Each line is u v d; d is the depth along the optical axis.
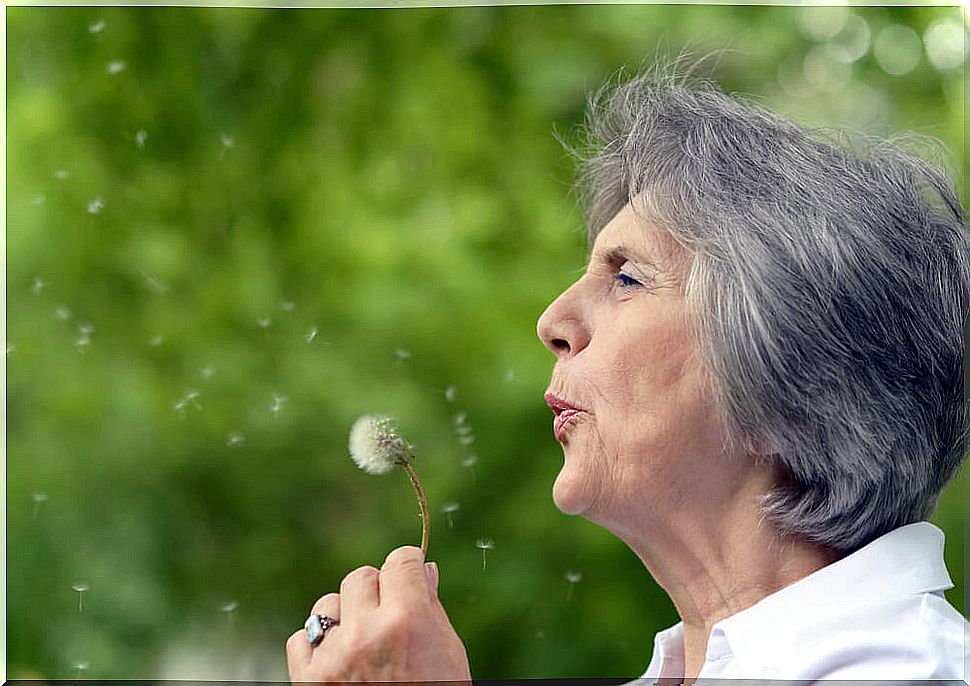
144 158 6.34
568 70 5.95
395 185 6.35
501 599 5.62
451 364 6.03
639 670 5.50
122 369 6.12
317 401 6.04
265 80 6.41
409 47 6.43
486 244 6.18
